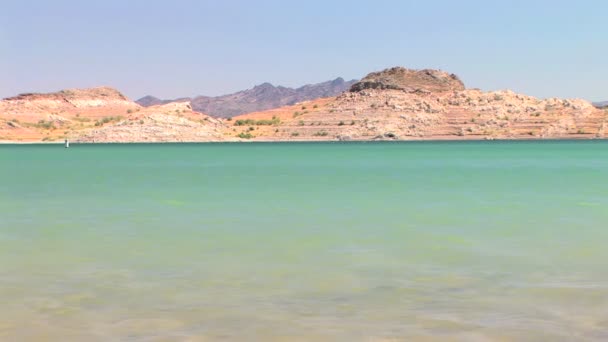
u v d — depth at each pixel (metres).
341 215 37.28
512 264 22.39
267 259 23.69
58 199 48.00
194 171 90.75
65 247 26.58
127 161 132.88
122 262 23.27
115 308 17.00
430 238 28.44
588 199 45.59
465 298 17.75
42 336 14.73
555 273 20.86
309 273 21.16
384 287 19.11
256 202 45.12
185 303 17.47
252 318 16.02
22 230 31.66
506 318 15.78
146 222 34.44
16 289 19.11
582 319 15.63
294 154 175.00
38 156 171.50
